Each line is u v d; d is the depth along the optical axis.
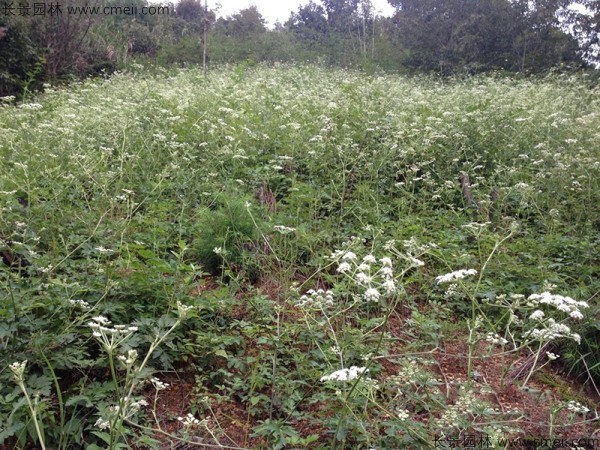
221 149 6.82
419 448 3.00
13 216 4.73
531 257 5.38
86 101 10.53
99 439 3.12
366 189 6.20
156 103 9.02
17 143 6.70
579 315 3.11
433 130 7.71
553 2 22.72
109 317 3.86
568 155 7.22
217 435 3.33
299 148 7.28
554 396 3.90
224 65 19.52
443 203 6.61
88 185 5.89
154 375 3.69
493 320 4.67
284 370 3.76
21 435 2.97
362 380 3.25
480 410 3.06
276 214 5.71
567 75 17.09
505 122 8.67
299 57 24.23
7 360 3.24
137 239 5.10
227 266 4.98
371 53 24.97
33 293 3.80
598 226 6.36
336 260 4.14
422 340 4.26
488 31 23.25
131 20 23.52
